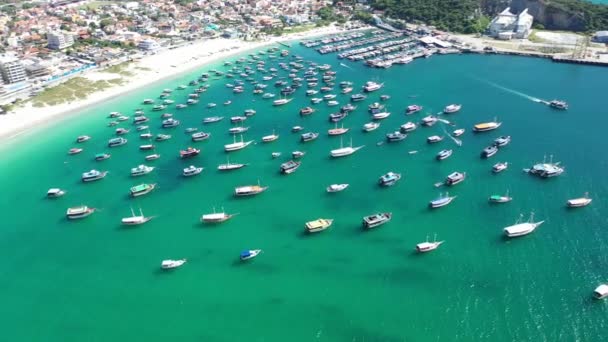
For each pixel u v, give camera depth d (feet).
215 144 626.23
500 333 317.83
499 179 492.54
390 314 341.41
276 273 388.98
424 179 505.25
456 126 620.90
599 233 404.36
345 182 511.81
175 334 338.13
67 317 360.48
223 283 382.63
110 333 343.26
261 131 654.94
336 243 419.13
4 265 421.18
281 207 476.95
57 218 487.20
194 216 472.03
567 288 349.61
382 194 484.74
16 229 472.44
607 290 338.54
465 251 395.14
